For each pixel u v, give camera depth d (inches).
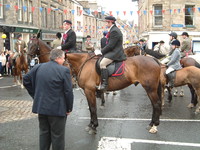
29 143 216.5
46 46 331.9
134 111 323.9
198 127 259.3
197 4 950.4
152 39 965.8
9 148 206.2
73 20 1539.1
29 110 327.0
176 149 203.2
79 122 276.8
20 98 407.8
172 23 954.7
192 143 215.5
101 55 246.7
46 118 163.6
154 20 981.2
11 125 265.1
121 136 232.5
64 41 289.3
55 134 161.3
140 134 237.6
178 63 323.3
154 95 238.1
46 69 160.2
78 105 358.6
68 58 256.2
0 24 823.7
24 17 986.1
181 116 302.0
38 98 159.6
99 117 296.2
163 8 957.8
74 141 221.5
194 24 959.6
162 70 335.3
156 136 232.4
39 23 1102.4
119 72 239.6
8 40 887.1
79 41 1621.6
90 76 240.5
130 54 439.8
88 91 241.1
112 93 460.4
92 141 221.1
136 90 493.4
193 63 359.9
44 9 1154.0
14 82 594.9
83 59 252.8
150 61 239.8
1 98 408.2
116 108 340.8
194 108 342.3
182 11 945.5
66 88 157.8
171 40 373.7
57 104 157.5
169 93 374.3
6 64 780.6
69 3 1476.4
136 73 240.1
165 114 311.4
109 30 241.6
